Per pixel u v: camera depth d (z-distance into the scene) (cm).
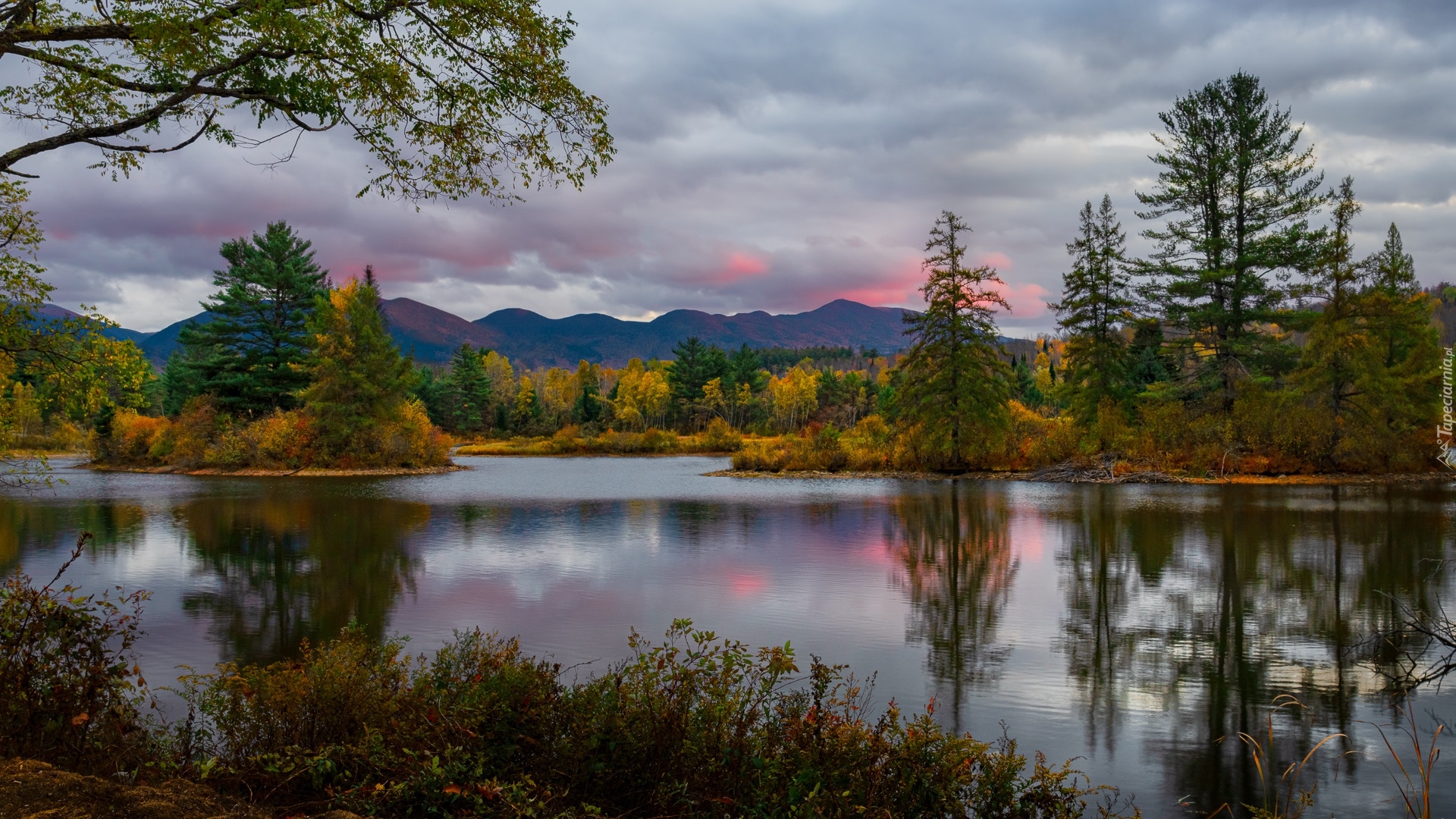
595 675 914
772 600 1340
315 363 5056
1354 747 768
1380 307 3544
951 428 4212
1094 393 4266
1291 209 3869
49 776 354
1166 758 745
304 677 505
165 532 2144
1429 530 2022
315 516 2511
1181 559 1695
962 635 1131
